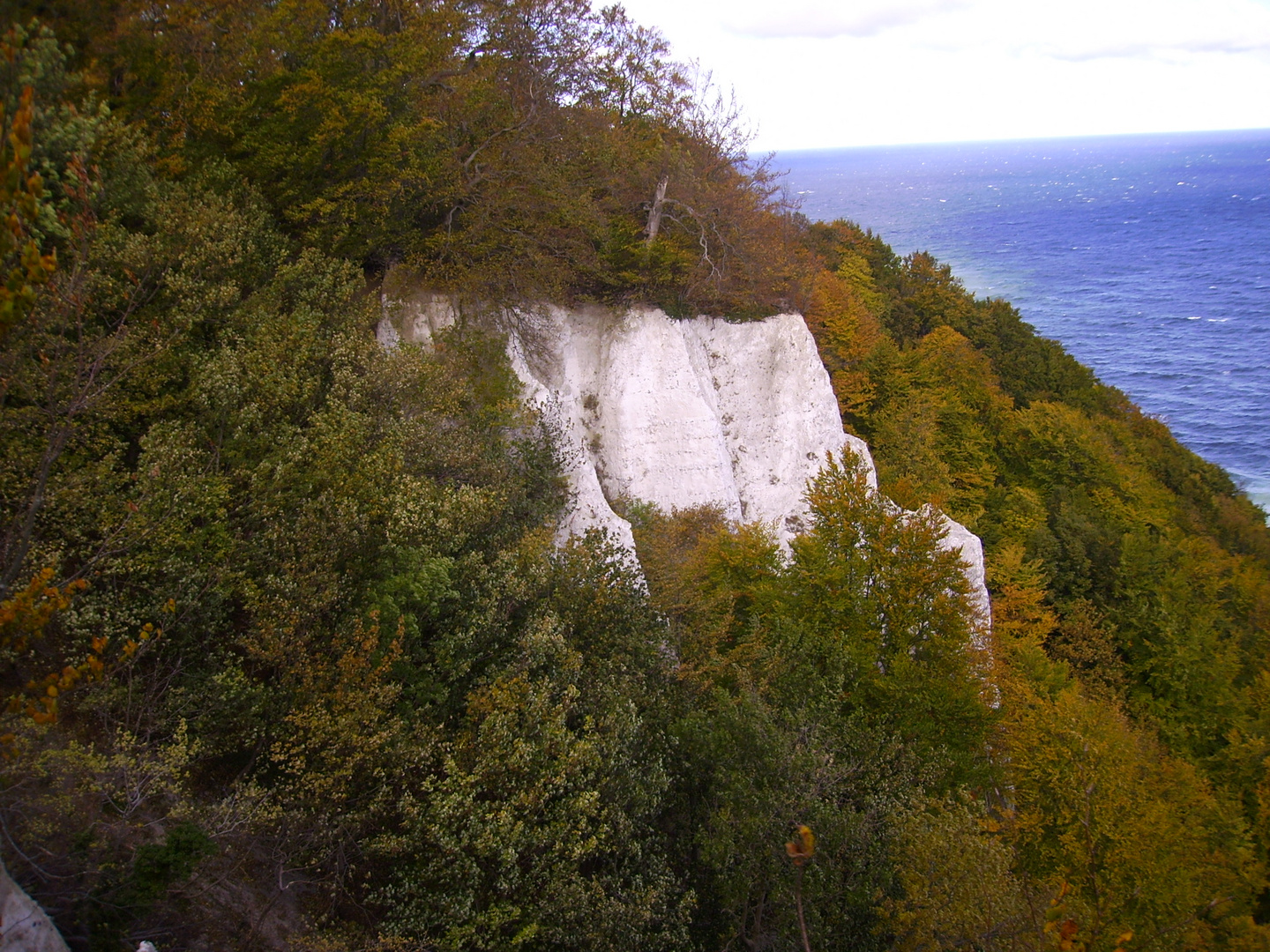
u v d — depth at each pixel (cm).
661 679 1616
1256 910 2316
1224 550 5262
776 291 3038
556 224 2373
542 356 2433
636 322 2642
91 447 1248
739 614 2252
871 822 1364
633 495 2597
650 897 1103
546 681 1248
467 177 2269
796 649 1845
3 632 774
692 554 2356
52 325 1190
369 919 1036
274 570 1200
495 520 1614
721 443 2728
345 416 1452
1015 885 1295
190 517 1159
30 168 1268
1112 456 5062
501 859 1007
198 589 1123
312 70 1923
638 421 2609
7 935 705
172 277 1460
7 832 827
